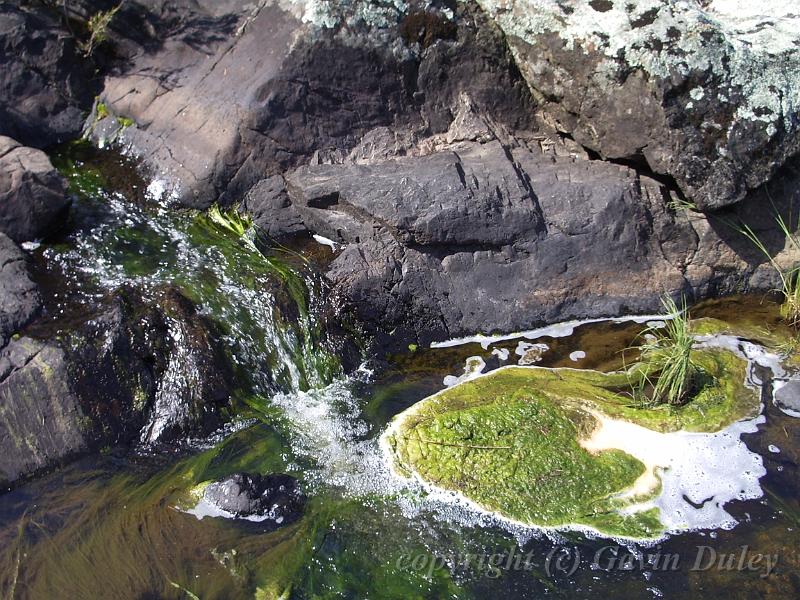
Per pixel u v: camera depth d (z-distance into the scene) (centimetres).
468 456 168
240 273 194
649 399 183
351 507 160
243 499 157
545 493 163
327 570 149
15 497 159
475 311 201
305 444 172
